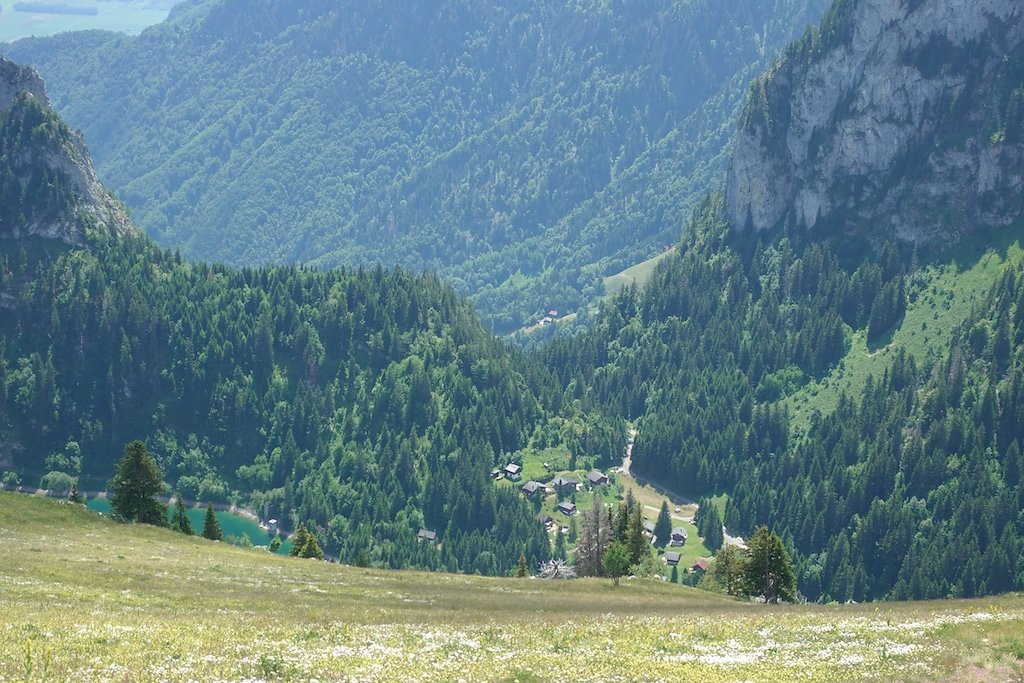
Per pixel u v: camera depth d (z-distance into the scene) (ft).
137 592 248.32
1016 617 208.54
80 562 291.79
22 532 348.18
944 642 184.03
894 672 164.35
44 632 163.43
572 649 179.42
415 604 277.85
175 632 176.55
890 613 234.79
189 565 322.96
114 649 156.25
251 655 161.58
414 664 161.17
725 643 189.16
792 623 217.15
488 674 155.94
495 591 348.59
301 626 198.90
